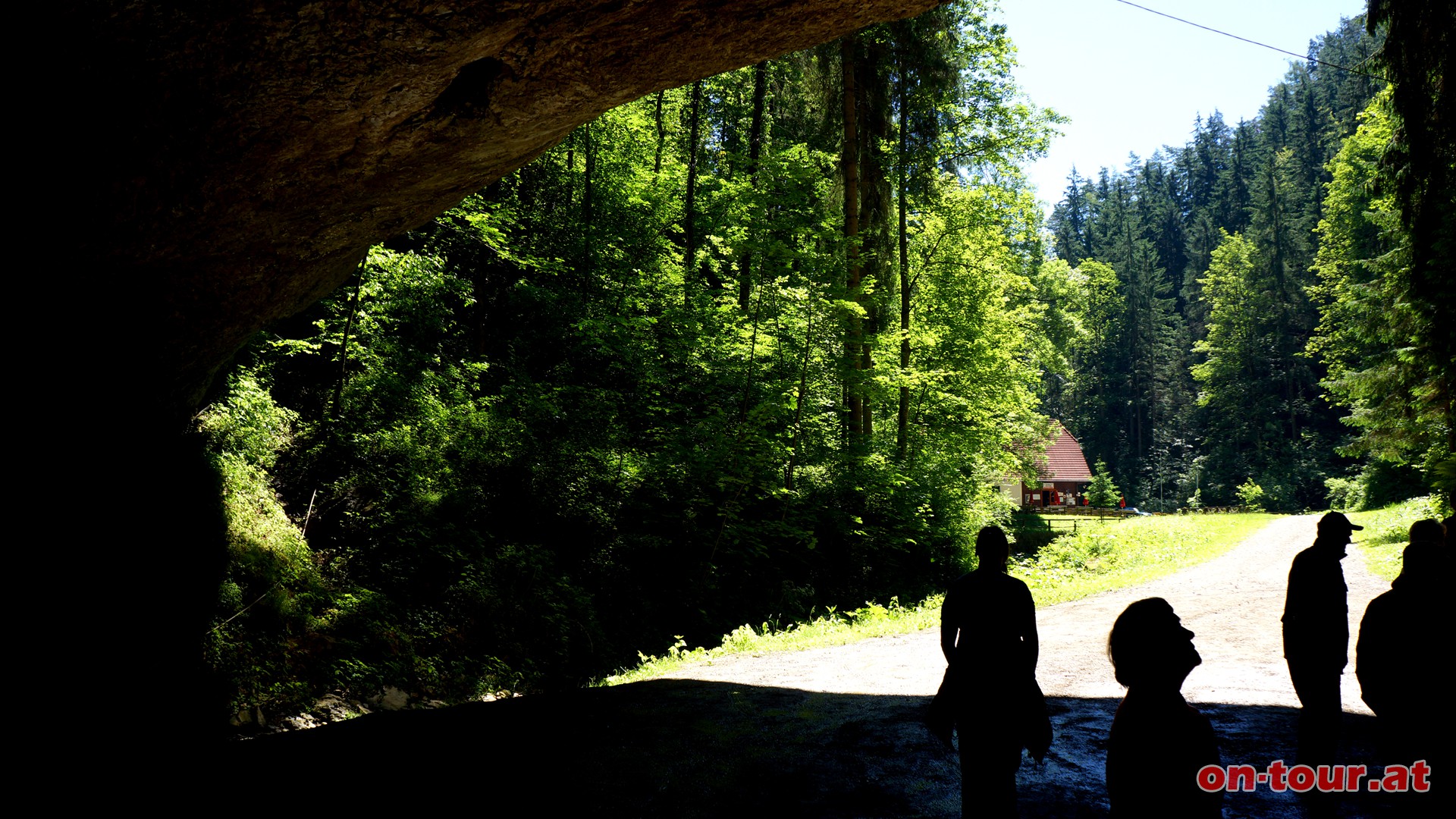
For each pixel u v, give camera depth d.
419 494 12.42
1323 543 4.98
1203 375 74.56
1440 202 17.36
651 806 5.31
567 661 11.87
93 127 4.90
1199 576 18.12
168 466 8.35
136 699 7.04
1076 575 19.42
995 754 3.93
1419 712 4.30
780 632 15.10
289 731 7.92
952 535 24.06
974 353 27.95
